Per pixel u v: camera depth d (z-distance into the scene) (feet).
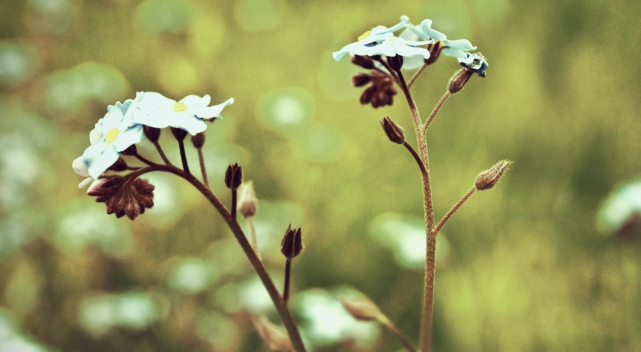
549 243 0.56
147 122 0.33
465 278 0.54
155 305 0.57
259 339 0.54
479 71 0.35
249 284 0.55
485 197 0.59
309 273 0.61
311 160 0.70
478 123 0.65
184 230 0.66
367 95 0.39
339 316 0.49
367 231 0.63
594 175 0.61
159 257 0.64
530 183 0.61
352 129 0.73
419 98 0.70
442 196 0.62
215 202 0.35
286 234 0.35
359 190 0.66
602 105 0.63
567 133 0.63
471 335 0.52
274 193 0.70
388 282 0.58
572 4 0.69
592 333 0.51
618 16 0.67
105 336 0.55
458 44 0.34
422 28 0.34
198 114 0.33
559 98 0.66
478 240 0.57
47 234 0.63
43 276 0.62
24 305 0.60
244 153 0.73
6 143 0.70
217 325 0.55
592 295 0.53
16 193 0.67
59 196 0.73
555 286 0.52
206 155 0.70
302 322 0.52
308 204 0.67
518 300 0.52
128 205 0.34
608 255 0.55
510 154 0.63
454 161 0.64
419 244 0.55
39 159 0.72
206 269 0.58
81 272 0.62
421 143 0.35
